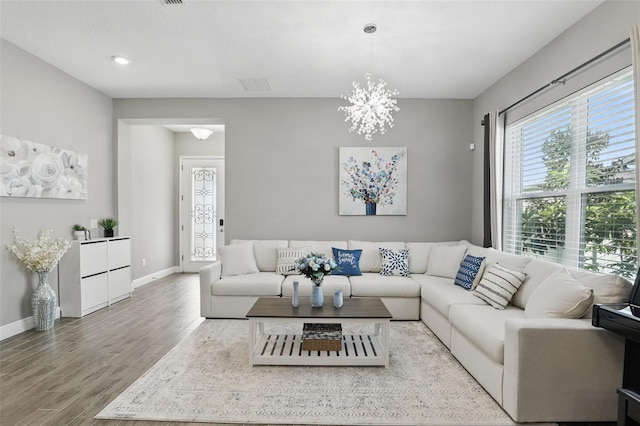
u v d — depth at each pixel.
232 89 4.52
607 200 2.61
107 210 4.75
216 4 2.63
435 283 3.71
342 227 4.85
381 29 2.99
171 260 6.77
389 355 2.88
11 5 2.65
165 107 4.86
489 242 4.16
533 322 1.97
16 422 1.93
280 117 4.82
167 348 2.99
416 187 4.84
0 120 3.19
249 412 2.04
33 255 3.30
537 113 3.41
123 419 1.97
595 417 1.91
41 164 3.59
